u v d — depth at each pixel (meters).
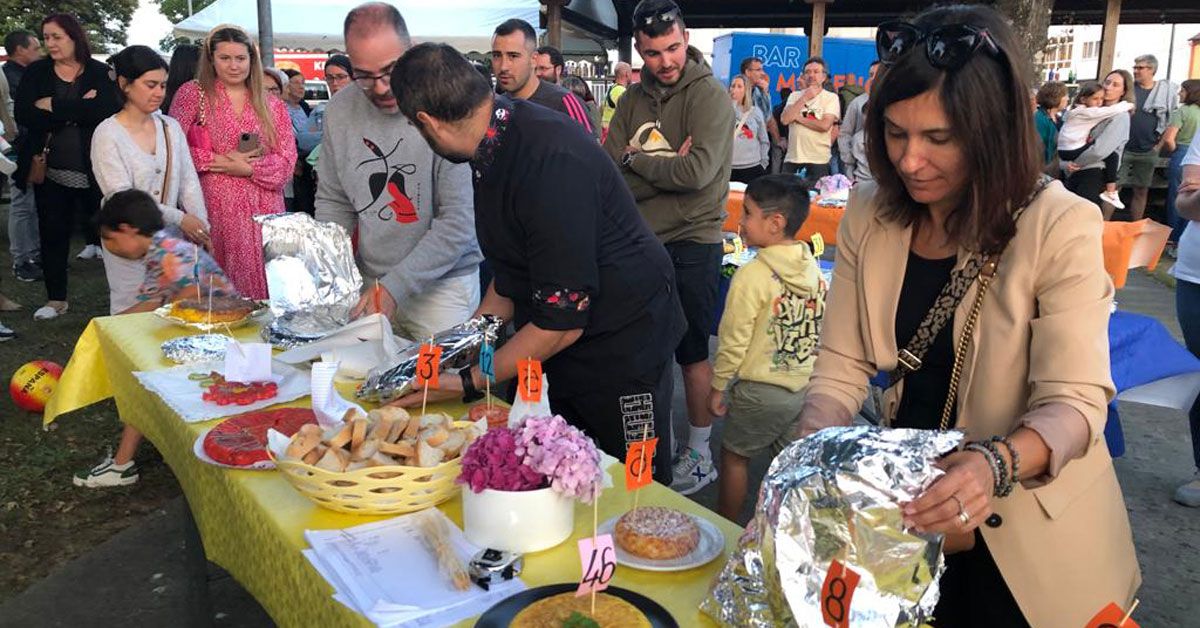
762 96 9.54
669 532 1.45
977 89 1.17
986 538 1.38
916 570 1.09
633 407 2.20
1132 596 1.44
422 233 2.82
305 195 7.07
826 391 1.51
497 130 1.88
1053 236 1.24
